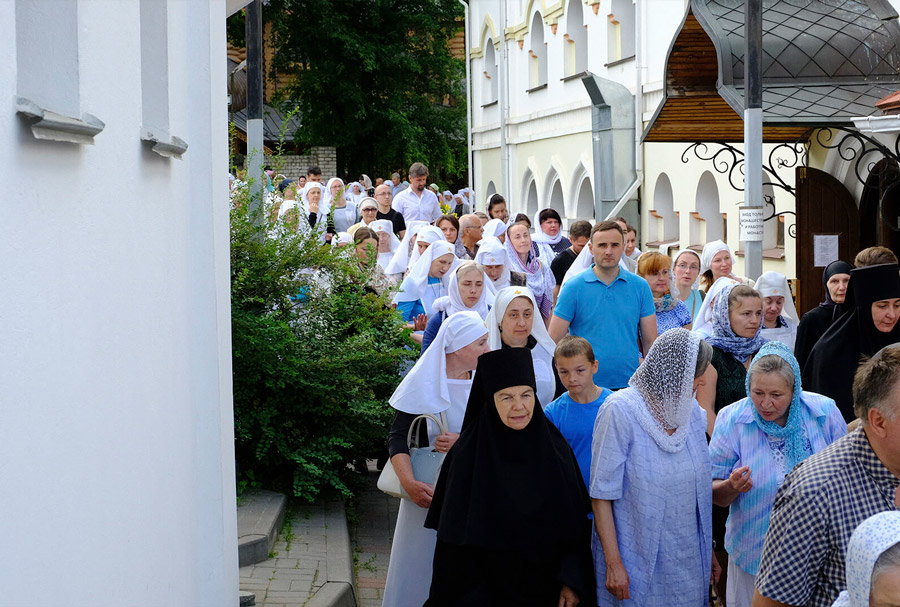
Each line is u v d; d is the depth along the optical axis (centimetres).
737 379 571
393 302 852
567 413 510
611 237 666
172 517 405
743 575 459
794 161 1279
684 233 1738
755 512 453
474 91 3334
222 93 515
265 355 720
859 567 236
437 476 497
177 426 423
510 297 568
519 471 429
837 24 1068
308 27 3594
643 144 1909
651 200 1886
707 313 704
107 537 299
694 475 444
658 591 438
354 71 3703
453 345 527
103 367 297
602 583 450
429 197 1703
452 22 3919
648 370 443
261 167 823
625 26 2027
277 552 632
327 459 731
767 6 1095
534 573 429
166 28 411
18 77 248
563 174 2447
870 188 1107
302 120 3750
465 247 1184
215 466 480
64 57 270
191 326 468
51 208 252
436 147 4006
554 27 2466
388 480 522
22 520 229
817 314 674
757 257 893
